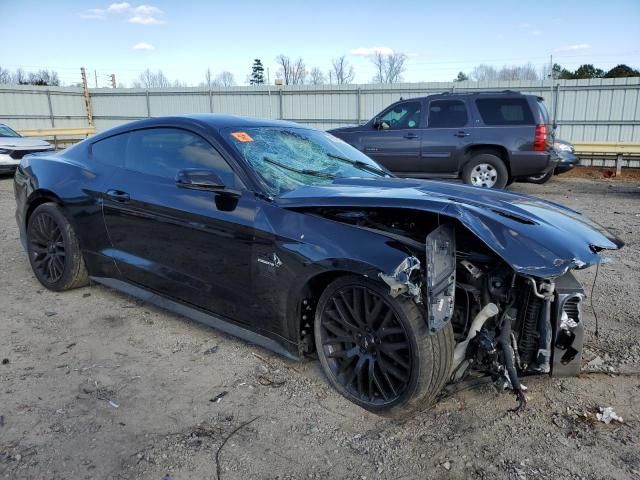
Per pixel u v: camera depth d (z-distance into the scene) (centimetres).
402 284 247
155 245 368
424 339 255
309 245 285
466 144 1036
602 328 394
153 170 377
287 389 304
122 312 411
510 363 262
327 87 1978
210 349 353
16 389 297
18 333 371
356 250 269
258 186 317
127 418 272
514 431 267
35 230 452
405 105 1093
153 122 389
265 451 249
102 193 398
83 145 444
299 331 305
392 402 271
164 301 377
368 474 235
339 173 365
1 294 446
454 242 267
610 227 758
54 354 341
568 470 238
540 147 1005
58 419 269
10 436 254
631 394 303
